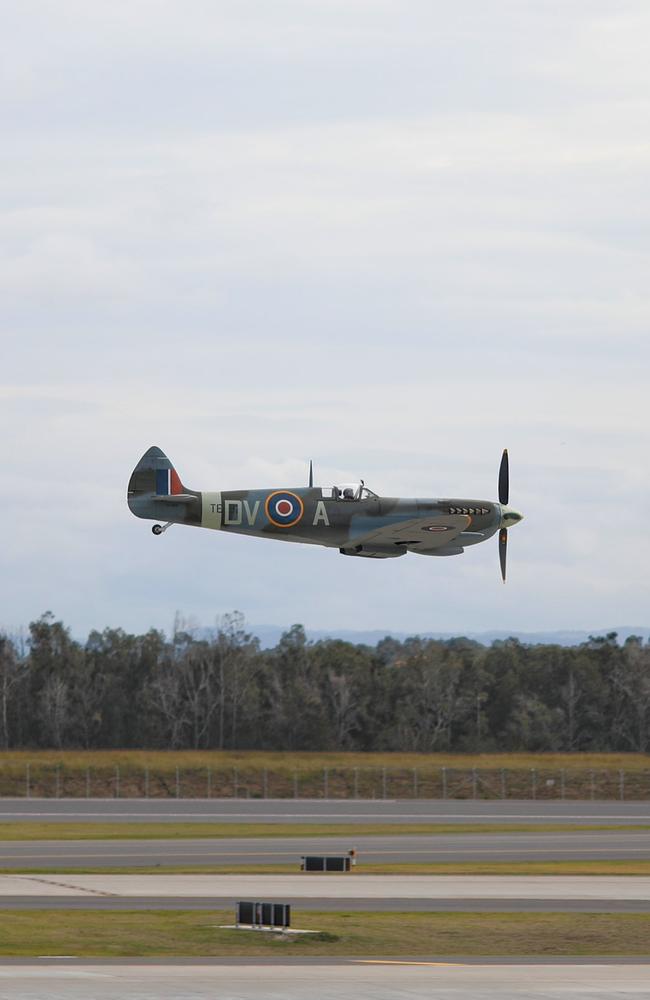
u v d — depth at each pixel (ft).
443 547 522.88
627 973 281.95
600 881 458.50
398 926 354.95
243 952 313.12
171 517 497.87
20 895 403.13
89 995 241.55
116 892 413.39
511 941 335.67
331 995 245.86
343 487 504.02
